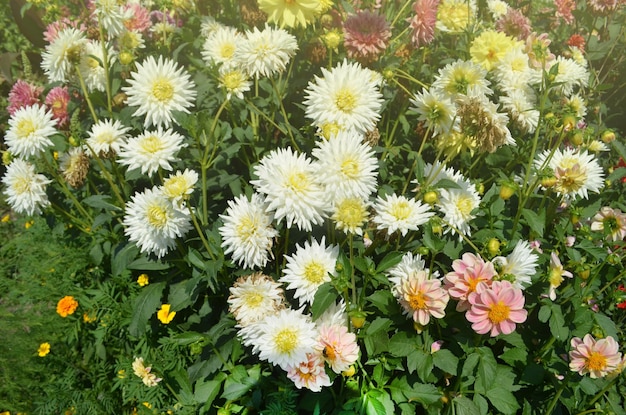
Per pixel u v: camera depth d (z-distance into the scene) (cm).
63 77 101
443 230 82
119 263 90
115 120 102
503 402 74
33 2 126
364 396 76
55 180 105
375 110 93
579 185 83
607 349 69
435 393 75
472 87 88
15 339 105
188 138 97
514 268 70
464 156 99
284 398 76
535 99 108
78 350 106
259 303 74
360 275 85
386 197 79
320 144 73
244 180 96
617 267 89
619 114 134
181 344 84
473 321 66
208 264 78
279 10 99
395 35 125
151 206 83
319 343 70
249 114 108
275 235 77
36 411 95
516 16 127
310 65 113
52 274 108
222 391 87
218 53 104
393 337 74
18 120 92
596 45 149
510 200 95
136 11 121
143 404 92
